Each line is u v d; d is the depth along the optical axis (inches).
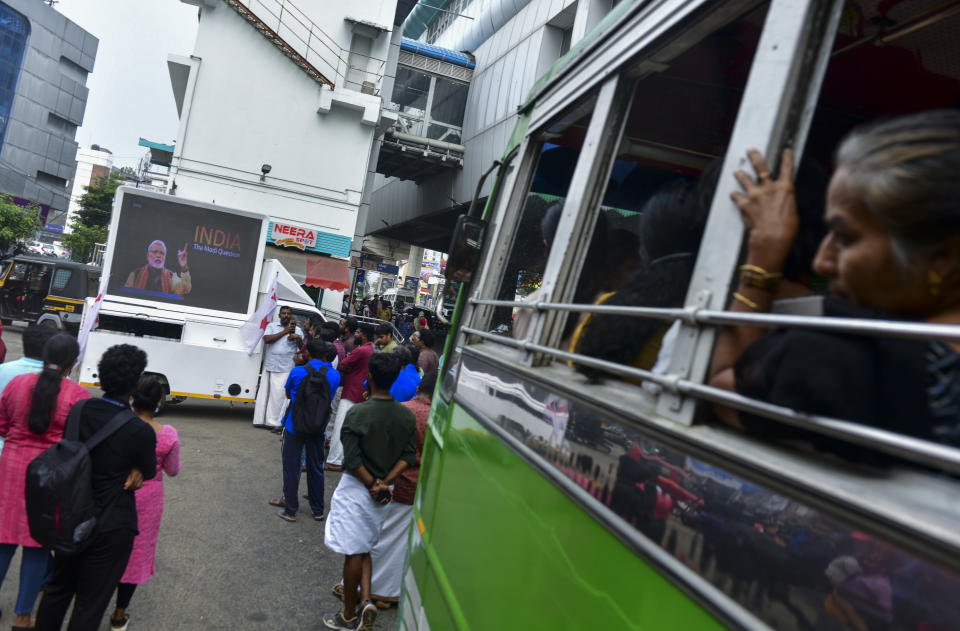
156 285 390.3
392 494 195.5
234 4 726.5
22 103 3176.7
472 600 83.7
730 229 49.5
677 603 42.9
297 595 191.8
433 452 128.4
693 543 42.6
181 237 394.6
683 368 48.6
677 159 106.2
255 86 749.9
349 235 781.9
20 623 147.1
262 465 319.6
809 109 48.0
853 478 34.0
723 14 61.4
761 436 40.9
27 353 164.7
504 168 137.9
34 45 3189.0
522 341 83.4
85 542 126.5
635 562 48.6
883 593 29.6
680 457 45.6
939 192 35.2
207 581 192.4
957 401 34.1
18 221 1481.3
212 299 401.7
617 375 65.8
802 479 35.1
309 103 765.3
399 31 941.8
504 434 85.2
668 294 64.7
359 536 172.9
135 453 135.9
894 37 84.2
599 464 57.2
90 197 2107.5
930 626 27.3
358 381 335.0
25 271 696.4
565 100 99.1
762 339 41.2
